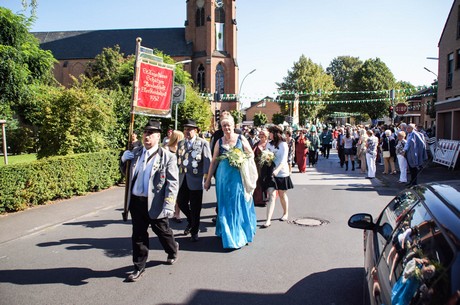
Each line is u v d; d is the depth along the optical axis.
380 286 2.49
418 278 2.00
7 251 5.80
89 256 5.58
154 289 4.43
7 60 25.20
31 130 29.11
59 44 66.56
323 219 7.61
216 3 60.28
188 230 6.67
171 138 7.58
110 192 10.73
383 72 57.19
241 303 4.08
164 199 4.82
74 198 9.79
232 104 59.75
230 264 5.20
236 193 5.84
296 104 34.59
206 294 4.29
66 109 11.90
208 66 59.31
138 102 7.25
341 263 5.19
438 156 17.58
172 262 5.21
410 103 58.47
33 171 8.47
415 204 2.80
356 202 9.35
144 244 4.80
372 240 3.48
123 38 66.25
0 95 26.09
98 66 46.38
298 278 4.71
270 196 7.07
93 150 12.23
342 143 17.52
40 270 5.04
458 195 2.46
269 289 4.41
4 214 7.94
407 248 2.39
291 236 6.44
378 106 56.31
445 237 1.99
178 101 13.25
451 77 27.66
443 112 22.19
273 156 7.02
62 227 7.16
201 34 61.56
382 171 16.16
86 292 4.36
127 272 4.96
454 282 1.67
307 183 12.58
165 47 62.50
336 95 59.50
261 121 66.88
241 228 5.91
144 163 4.80
